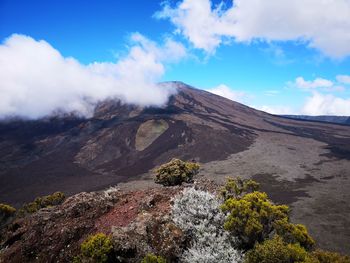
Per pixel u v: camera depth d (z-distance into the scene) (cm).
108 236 1075
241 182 2167
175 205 1252
